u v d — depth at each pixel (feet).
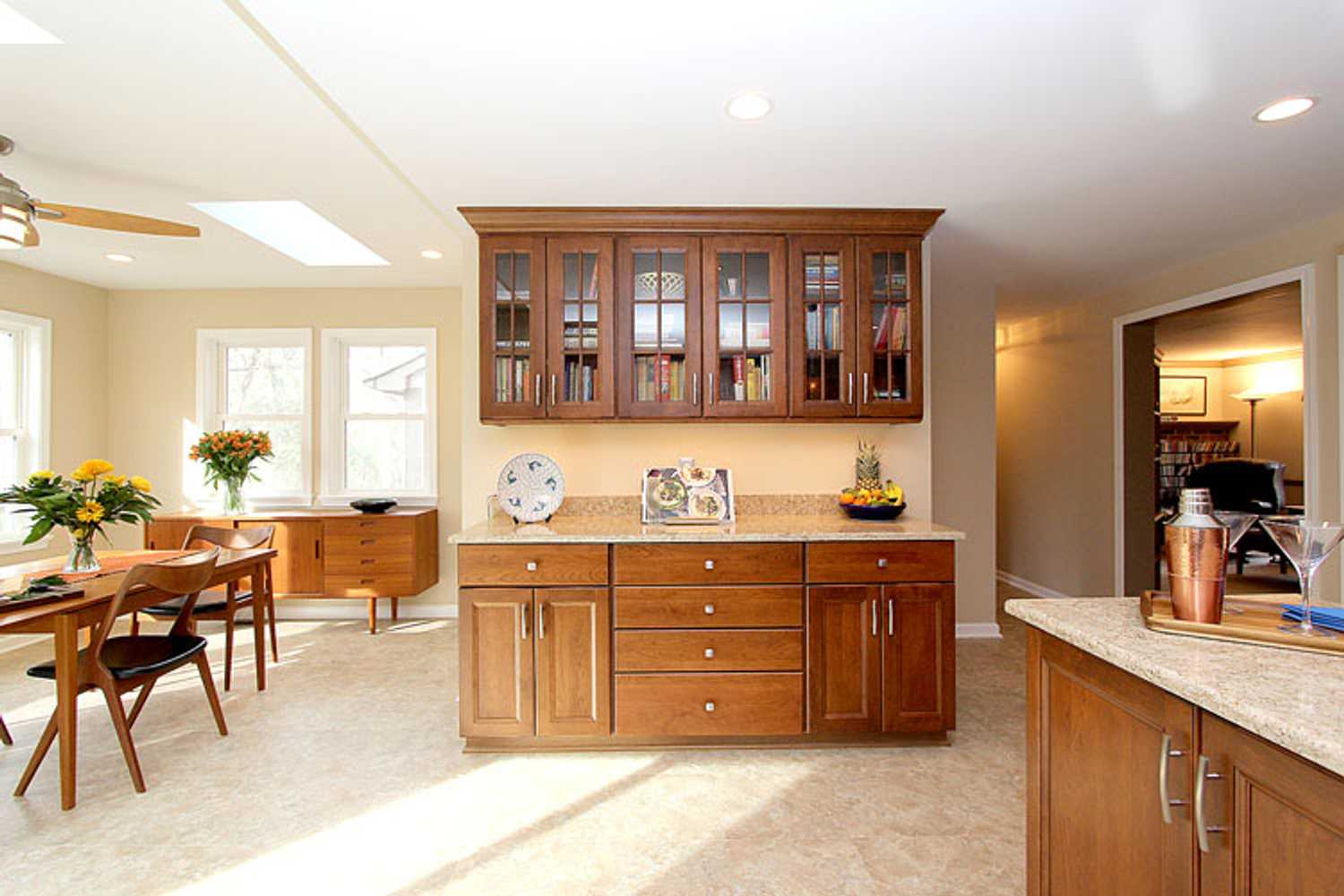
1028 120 7.25
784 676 8.91
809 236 10.01
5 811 7.59
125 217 8.13
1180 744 3.61
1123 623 4.64
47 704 10.68
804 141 7.71
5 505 13.88
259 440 15.28
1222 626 4.27
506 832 7.18
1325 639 3.96
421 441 16.48
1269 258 11.40
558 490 10.32
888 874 6.47
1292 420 24.59
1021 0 5.30
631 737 9.02
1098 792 4.29
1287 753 3.00
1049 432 17.66
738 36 5.75
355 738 9.49
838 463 11.12
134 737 9.53
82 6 5.70
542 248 9.92
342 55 5.99
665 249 9.98
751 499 11.02
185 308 16.10
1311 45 5.90
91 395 15.60
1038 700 4.95
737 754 8.94
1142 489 15.06
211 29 6.06
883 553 8.96
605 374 9.87
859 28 5.64
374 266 14.24
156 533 14.57
